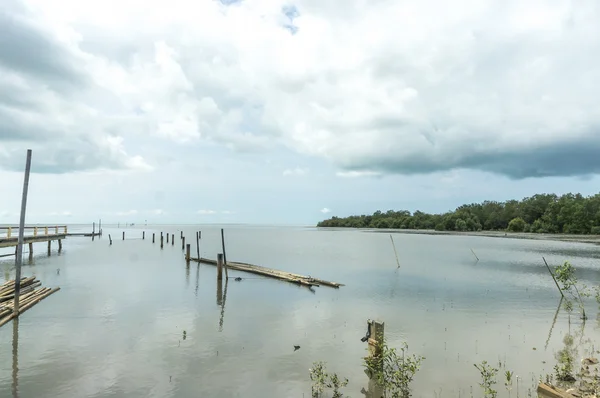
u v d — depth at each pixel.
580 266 41.03
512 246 71.88
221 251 58.62
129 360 13.05
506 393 10.84
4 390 10.81
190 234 130.62
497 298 24.05
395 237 109.19
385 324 17.89
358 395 10.73
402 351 14.30
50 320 17.84
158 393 10.70
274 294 24.78
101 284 27.44
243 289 26.44
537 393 10.79
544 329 17.33
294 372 12.21
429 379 11.81
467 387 11.25
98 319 18.06
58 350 13.98
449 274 34.84
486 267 39.94
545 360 13.47
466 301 23.11
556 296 24.92
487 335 16.33
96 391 10.80
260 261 45.56
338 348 14.45
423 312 20.27
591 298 24.09
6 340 15.04
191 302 22.00
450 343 15.25
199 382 11.42
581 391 10.62
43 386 11.08
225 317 18.75
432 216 187.00
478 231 147.50
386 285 28.69
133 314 19.05
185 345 14.59
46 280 28.88
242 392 10.82
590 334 16.58
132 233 131.25
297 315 19.36
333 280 31.12
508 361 13.34
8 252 51.50
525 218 140.00
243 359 13.25
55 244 68.31
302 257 50.34
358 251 60.41
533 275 34.34
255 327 17.09
